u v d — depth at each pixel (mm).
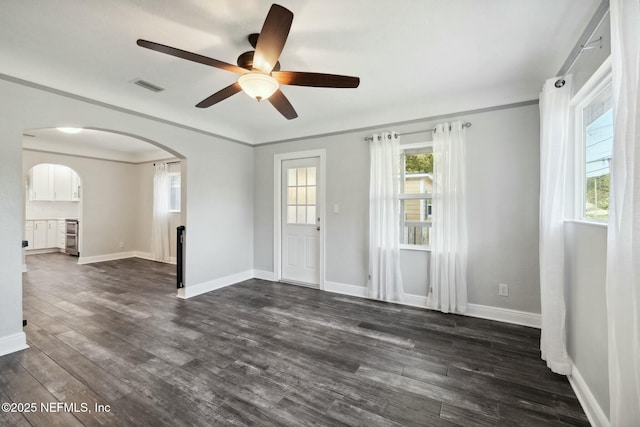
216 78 2674
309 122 4027
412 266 3475
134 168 6777
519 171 2898
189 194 3787
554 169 2062
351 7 1733
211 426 1553
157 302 3568
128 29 1953
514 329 2791
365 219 3775
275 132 4473
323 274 4098
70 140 5297
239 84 1976
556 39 2055
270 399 1776
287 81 1962
